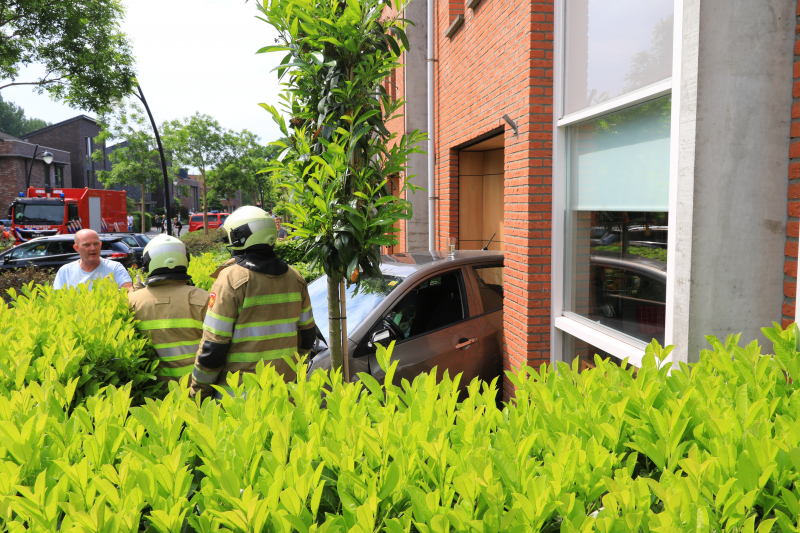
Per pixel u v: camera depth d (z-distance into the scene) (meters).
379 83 3.23
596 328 4.37
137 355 3.28
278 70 3.09
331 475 1.40
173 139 39.78
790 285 2.74
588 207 4.51
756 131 2.73
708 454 1.38
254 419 1.63
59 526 1.33
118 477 1.32
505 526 1.13
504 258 5.46
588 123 4.46
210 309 3.21
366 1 3.00
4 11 18.06
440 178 8.98
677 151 2.90
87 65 20.00
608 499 1.15
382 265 5.18
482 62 6.40
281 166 3.21
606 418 1.61
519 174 5.11
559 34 4.75
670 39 3.42
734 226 2.76
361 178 3.07
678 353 2.86
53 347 2.65
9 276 10.60
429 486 1.35
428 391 1.72
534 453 1.54
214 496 1.26
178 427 1.56
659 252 3.57
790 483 1.36
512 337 5.16
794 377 1.98
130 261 17.44
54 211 26.28
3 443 1.40
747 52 2.69
